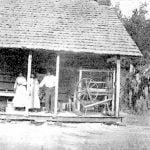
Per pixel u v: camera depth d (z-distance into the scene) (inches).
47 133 682.8
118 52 852.0
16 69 981.8
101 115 874.1
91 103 881.5
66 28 893.2
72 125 804.0
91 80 942.4
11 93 854.5
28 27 874.8
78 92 871.7
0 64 975.0
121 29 924.0
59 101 981.2
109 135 689.0
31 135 649.6
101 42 869.2
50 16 927.7
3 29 856.9
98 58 990.4
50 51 842.8
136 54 860.0
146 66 1208.8
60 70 986.1
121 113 1123.3
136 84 1184.2
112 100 880.3
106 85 940.6
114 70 905.5
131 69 1261.1
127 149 538.9
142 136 677.9
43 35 855.7
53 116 809.5
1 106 916.0
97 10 981.2
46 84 862.5
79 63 987.3
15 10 930.1
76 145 570.9
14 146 522.9
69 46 837.8
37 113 839.7
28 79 823.7
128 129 786.8
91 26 916.6
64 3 987.9
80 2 1002.1
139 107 1139.3
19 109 904.3
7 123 788.6
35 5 959.0
